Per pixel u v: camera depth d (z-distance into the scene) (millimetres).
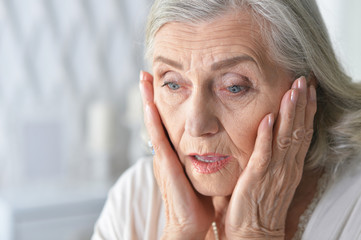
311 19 781
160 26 746
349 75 974
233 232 800
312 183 885
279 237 800
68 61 2496
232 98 738
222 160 771
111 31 2572
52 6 2428
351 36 1977
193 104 735
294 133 763
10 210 2086
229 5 704
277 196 782
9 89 2396
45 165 2508
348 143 855
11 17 2359
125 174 1084
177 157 853
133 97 2520
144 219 1011
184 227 846
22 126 2436
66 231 2211
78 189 2400
